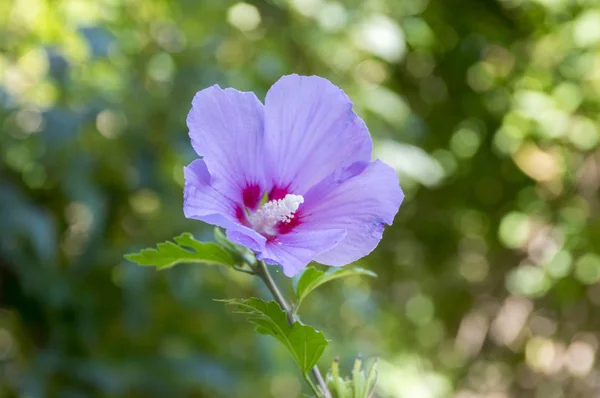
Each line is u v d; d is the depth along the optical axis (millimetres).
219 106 624
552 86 1808
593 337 2008
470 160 1946
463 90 1873
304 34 1467
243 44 1396
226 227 602
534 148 1896
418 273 2098
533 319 2102
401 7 1608
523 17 1786
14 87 1246
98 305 1243
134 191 1246
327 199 640
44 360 1170
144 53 1246
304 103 639
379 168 638
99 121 1191
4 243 1074
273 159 643
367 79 1675
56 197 1245
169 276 1205
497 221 2020
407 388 2010
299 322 606
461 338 2197
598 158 1879
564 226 1920
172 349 1280
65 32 1286
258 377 1441
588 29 1721
